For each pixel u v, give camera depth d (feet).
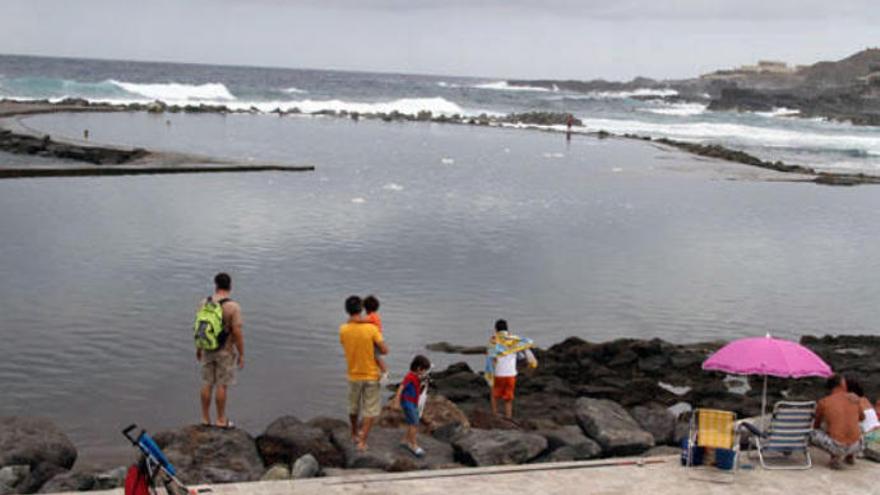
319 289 77.00
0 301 68.18
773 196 159.74
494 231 110.01
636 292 82.84
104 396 51.21
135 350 59.11
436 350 63.05
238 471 36.50
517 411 52.75
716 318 75.66
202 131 241.14
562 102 616.39
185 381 54.29
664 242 108.68
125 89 410.52
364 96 532.73
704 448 38.06
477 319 71.26
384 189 142.00
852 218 136.56
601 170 190.80
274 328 65.46
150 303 69.97
